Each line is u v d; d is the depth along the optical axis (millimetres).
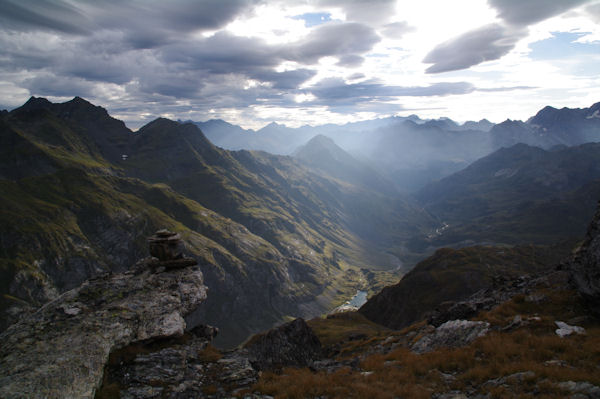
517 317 23562
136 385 17453
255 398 16703
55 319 21344
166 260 29469
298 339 31281
